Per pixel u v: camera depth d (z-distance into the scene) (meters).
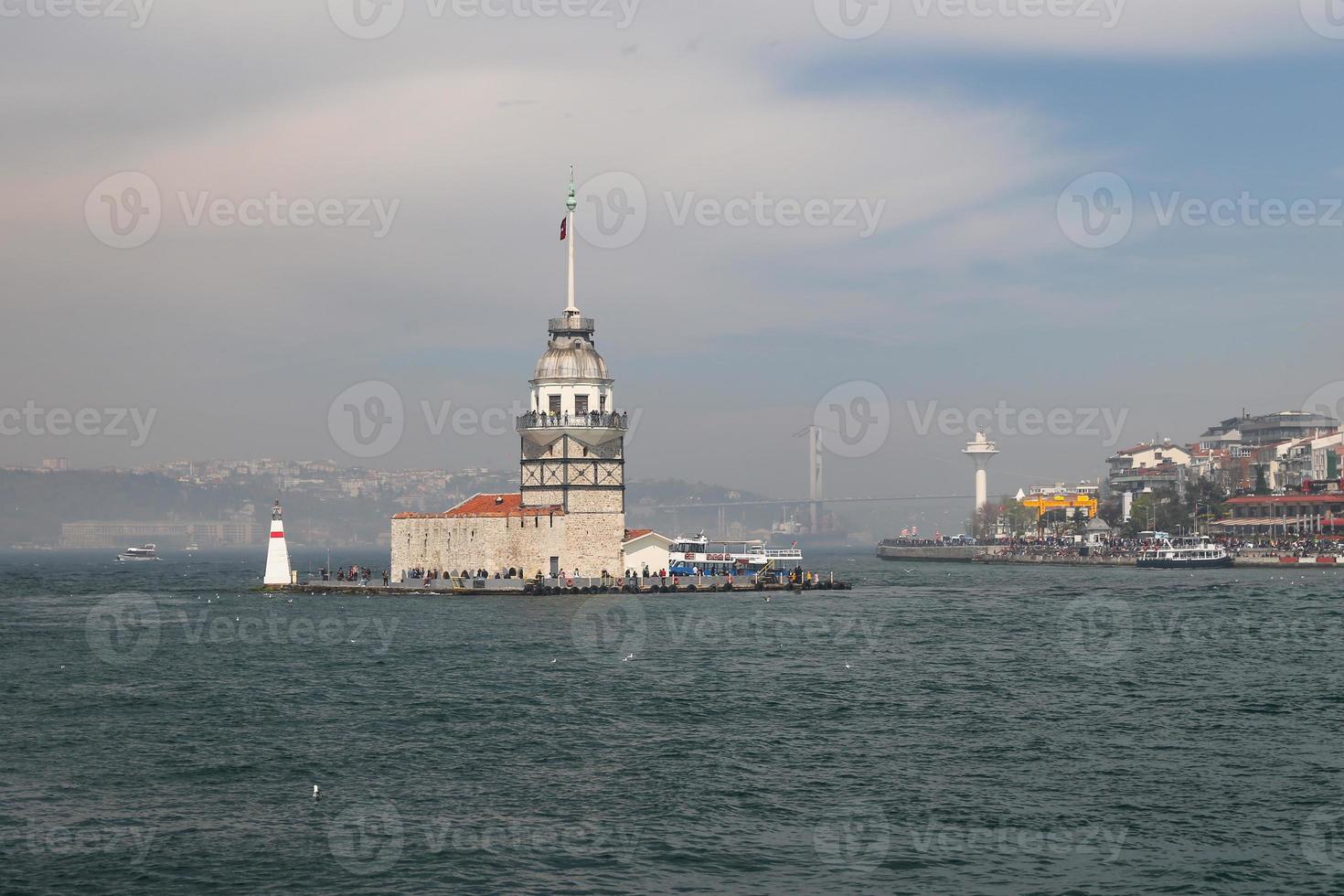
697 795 58.03
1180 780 60.19
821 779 60.69
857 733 70.44
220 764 63.97
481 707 78.69
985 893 46.84
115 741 69.25
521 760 64.62
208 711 77.88
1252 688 85.75
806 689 85.06
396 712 77.12
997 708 78.19
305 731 71.88
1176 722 73.31
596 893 46.94
